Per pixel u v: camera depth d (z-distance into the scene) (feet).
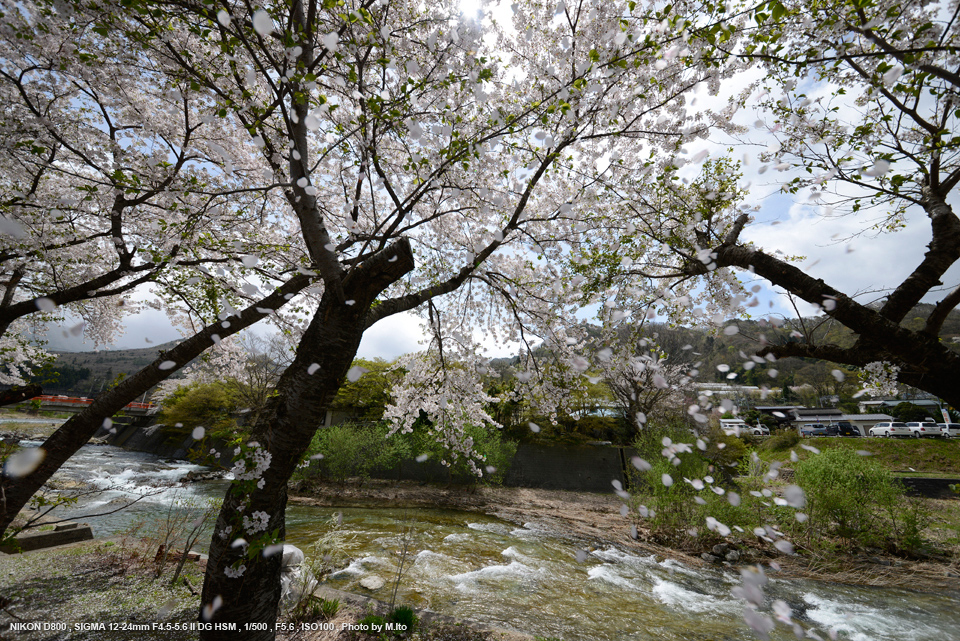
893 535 33.19
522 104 15.43
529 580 24.97
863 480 32.27
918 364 9.84
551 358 18.37
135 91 16.66
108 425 11.67
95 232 19.16
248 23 11.41
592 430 66.44
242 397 55.62
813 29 10.28
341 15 10.94
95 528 27.96
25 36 12.13
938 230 10.86
